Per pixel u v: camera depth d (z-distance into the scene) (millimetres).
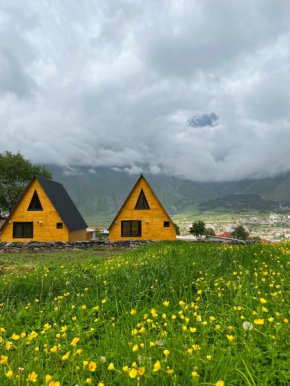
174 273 7305
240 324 4133
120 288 6645
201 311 4984
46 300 6559
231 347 3520
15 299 7109
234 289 5844
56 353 3764
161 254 11188
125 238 36375
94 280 7797
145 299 5852
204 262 8531
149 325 4465
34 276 9531
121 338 4090
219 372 3010
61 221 35938
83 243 32375
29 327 5195
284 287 6098
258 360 3369
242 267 7703
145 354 3305
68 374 3307
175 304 5641
